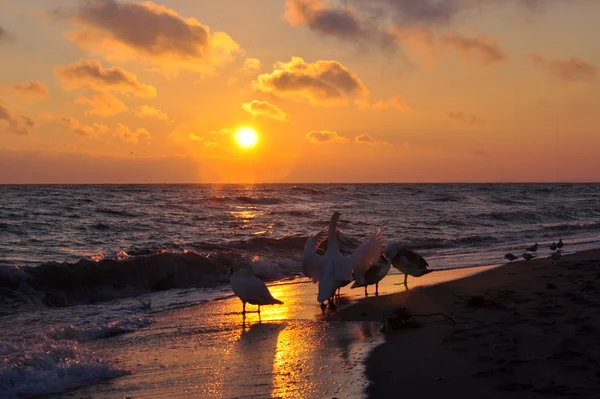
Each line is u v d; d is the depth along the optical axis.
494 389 5.58
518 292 10.61
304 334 8.75
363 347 7.72
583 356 6.27
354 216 40.28
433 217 38.91
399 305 10.66
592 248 19.83
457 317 8.96
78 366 6.83
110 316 10.55
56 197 63.09
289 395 5.92
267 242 21.11
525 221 37.72
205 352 7.84
